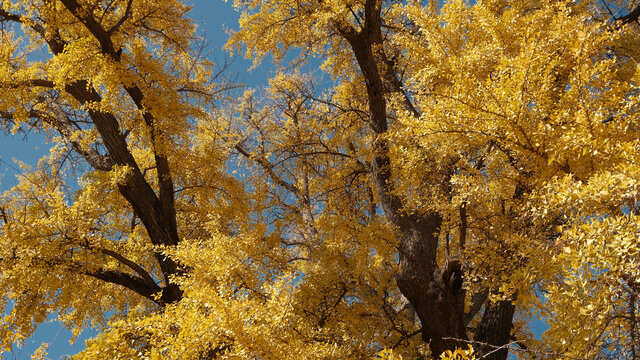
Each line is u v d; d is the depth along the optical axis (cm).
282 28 673
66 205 591
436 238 611
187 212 830
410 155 443
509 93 324
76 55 599
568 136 286
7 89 673
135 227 824
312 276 589
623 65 564
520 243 353
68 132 825
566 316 259
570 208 275
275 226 735
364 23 635
